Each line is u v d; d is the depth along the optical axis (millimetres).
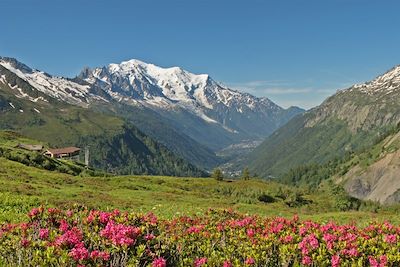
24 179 61594
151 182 114438
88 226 14539
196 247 14008
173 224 16297
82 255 11164
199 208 47562
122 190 72062
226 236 15266
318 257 12625
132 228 12766
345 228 16891
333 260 12383
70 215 15891
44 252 11469
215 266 12516
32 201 34719
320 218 48438
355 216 49719
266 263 13031
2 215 26031
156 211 42219
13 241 12750
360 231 16297
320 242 14266
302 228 15719
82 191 54281
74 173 105125
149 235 13031
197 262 12469
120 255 12148
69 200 41875
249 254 13039
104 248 12219
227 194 110312
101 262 11492
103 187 73062
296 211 74188
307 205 104250
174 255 13305
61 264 11094
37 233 13883
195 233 14547
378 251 13609
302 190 135000
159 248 12883
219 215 20172
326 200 111312
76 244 11906
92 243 12805
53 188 52344
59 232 13969
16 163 85875
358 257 13219
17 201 33156
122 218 14938
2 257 12297
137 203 48844
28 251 12195
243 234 15117
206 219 18391
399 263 12938
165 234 14555
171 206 49531
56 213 15609
